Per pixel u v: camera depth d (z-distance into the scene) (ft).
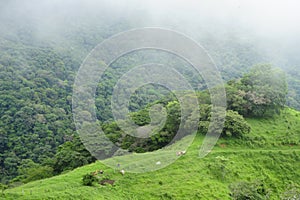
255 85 234.79
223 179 161.58
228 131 197.26
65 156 200.95
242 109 223.51
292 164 184.44
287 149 198.29
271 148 197.67
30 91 434.30
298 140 206.39
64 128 391.24
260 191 154.92
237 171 169.27
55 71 512.63
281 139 206.49
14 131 371.35
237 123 198.70
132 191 141.59
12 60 503.61
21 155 338.95
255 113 226.17
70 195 126.31
